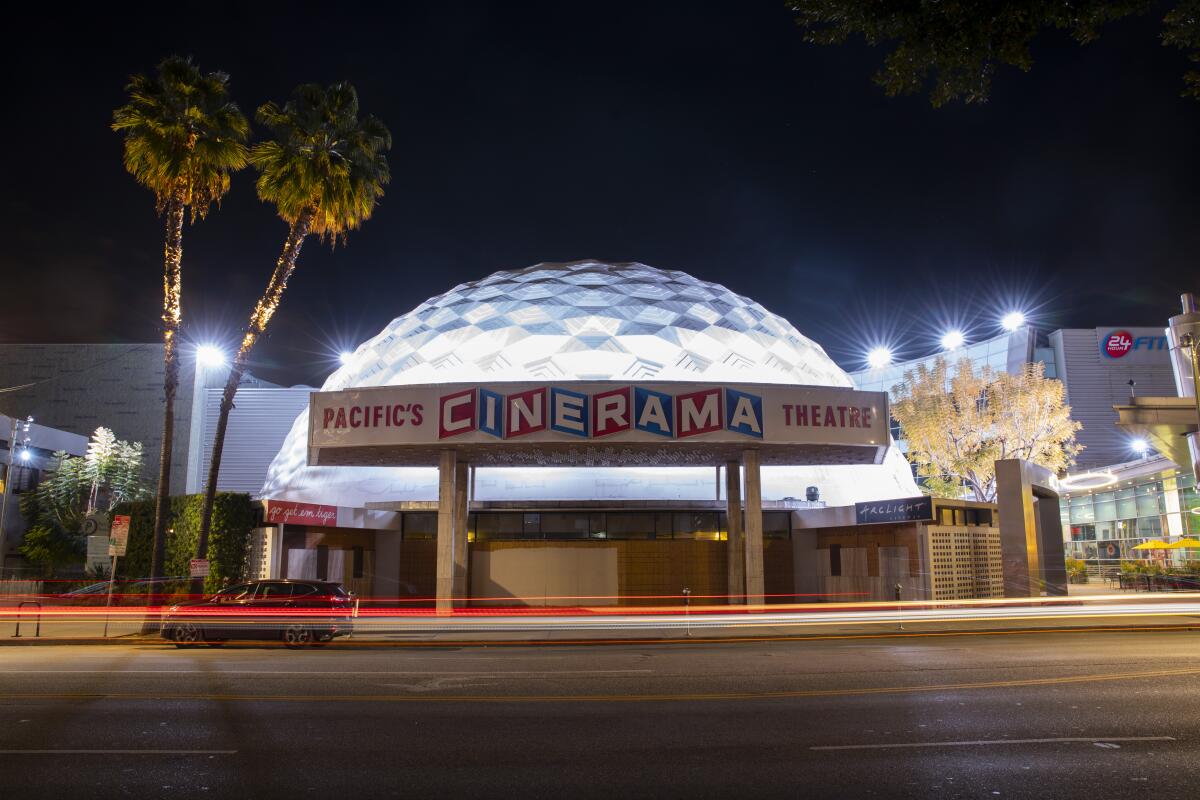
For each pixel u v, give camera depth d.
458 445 22.12
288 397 61.34
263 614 17.73
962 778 6.78
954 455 44.84
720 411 21.75
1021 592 25.08
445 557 22.88
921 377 47.34
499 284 33.16
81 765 7.24
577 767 7.13
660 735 8.30
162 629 17.83
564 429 21.48
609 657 15.14
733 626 20.81
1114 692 10.66
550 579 27.30
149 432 60.69
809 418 22.16
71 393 61.31
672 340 29.42
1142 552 52.81
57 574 40.84
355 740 8.15
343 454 23.89
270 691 11.09
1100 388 67.88
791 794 6.36
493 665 13.90
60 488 45.38
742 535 25.48
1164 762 7.24
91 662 14.59
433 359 29.61
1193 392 25.27
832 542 28.34
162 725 8.86
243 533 24.05
